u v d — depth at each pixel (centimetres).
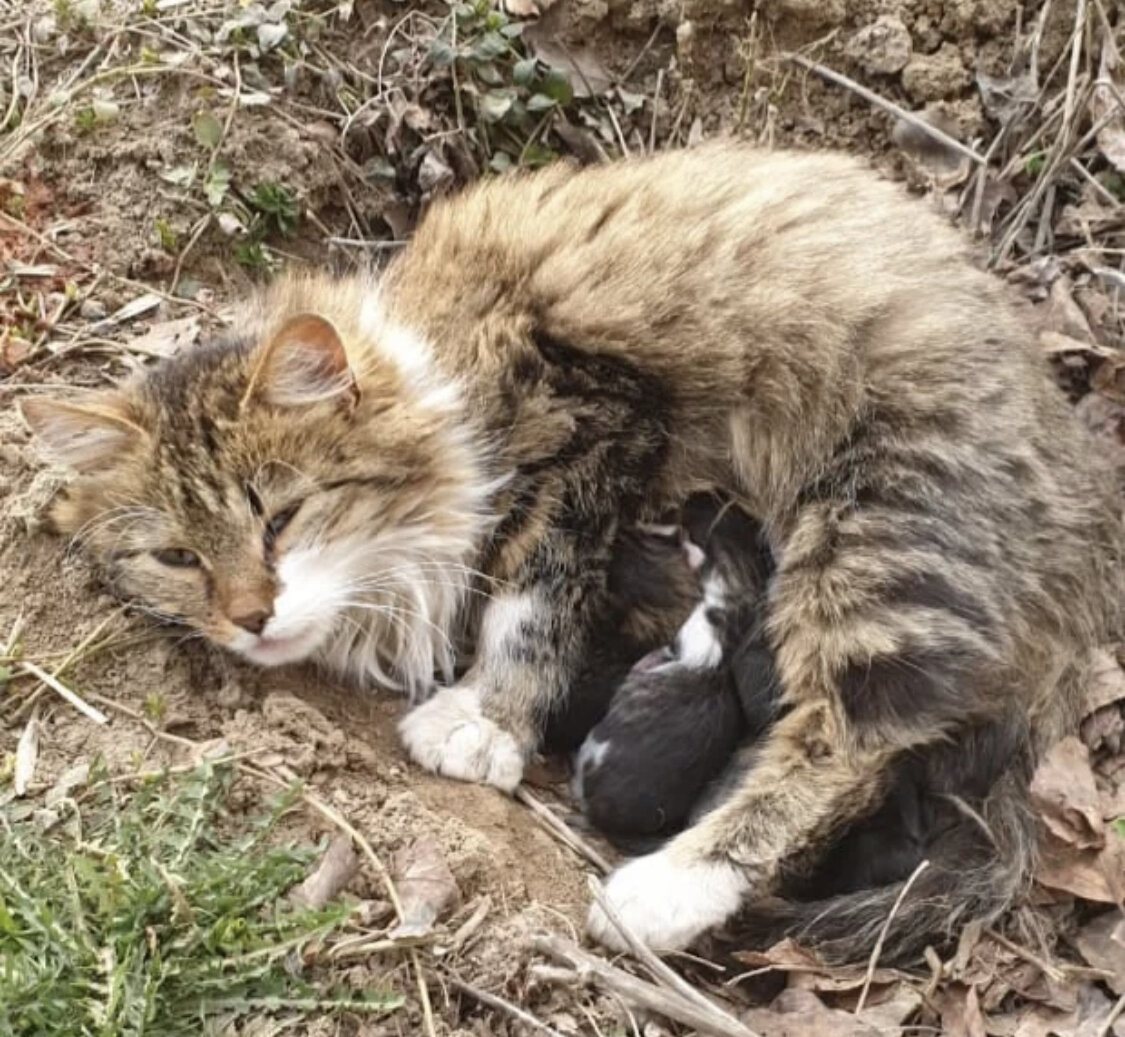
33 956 43
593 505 56
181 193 67
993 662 52
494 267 59
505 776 54
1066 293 69
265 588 51
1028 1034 47
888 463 54
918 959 50
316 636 52
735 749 54
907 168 74
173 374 54
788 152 66
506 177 65
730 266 57
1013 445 54
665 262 57
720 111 75
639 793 52
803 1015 47
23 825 47
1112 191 73
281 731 51
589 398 56
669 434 57
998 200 73
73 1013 41
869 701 52
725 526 57
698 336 56
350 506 53
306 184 69
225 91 68
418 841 48
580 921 49
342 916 44
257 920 45
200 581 51
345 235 71
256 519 51
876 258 57
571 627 56
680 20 75
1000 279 65
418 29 73
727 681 54
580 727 56
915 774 53
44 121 67
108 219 66
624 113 75
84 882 45
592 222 59
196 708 51
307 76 71
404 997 44
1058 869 51
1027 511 54
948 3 75
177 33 70
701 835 51
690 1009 46
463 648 59
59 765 49
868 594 53
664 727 53
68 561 54
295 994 43
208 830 47
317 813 49
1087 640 57
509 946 47
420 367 55
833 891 53
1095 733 56
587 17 75
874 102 74
